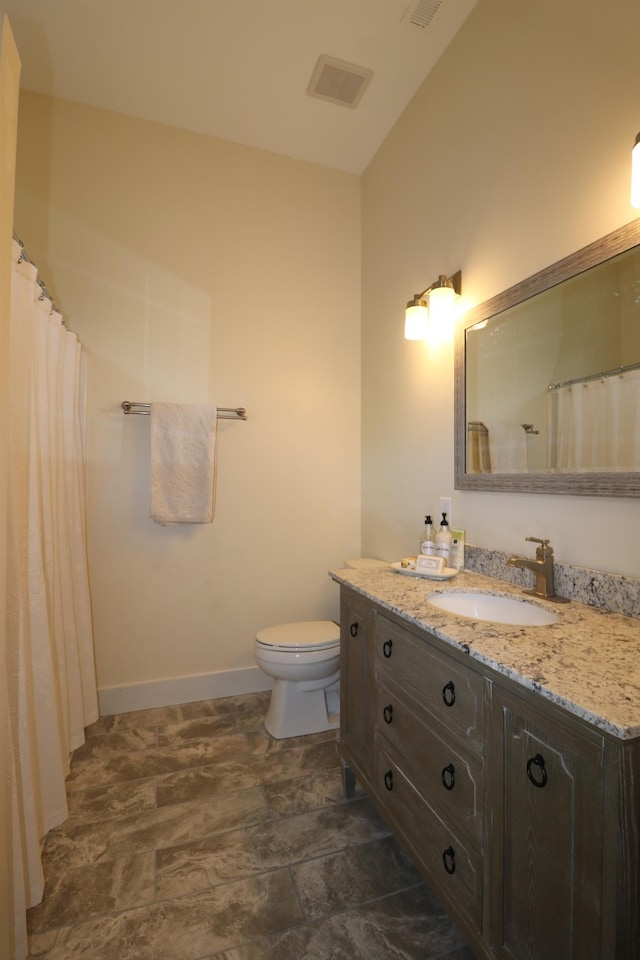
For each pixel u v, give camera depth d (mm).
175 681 2348
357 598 1545
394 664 1286
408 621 1190
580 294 1236
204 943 1129
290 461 2562
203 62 1956
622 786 634
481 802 922
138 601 2303
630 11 1109
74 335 1946
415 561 1686
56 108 2174
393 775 1289
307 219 2602
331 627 2189
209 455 2266
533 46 1410
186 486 2234
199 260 2391
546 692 732
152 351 2312
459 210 1774
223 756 1905
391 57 1915
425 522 1778
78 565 2039
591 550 1217
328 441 2639
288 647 1976
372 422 2547
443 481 1889
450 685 1025
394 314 2297
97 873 1331
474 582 1494
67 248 2188
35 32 1808
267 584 2520
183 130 2369
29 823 1220
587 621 1074
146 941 1134
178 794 1672
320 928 1166
